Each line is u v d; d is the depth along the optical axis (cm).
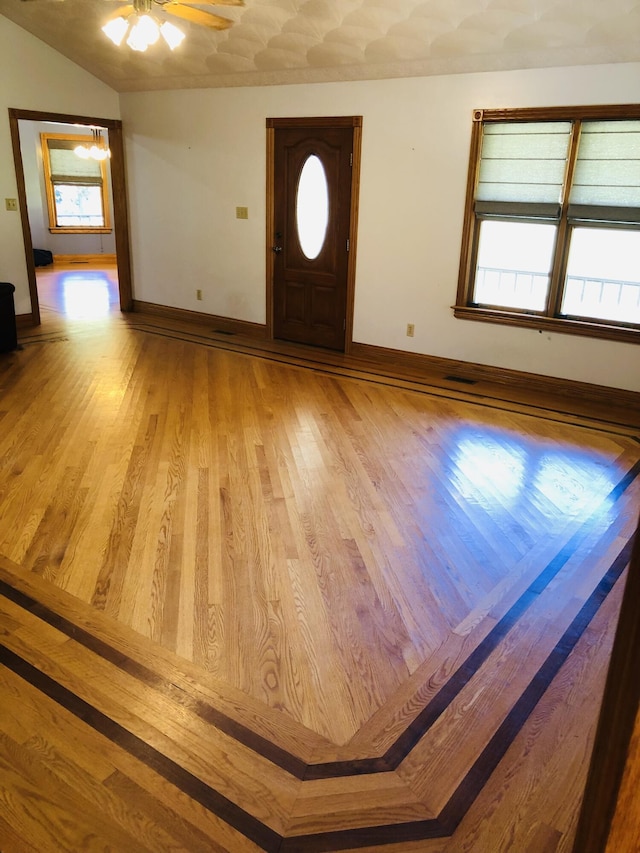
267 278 680
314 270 648
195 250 736
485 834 166
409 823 169
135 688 213
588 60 454
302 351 653
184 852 161
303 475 374
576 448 422
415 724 201
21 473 367
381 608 258
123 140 762
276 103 621
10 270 695
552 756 190
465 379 567
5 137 661
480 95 507
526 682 220
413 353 598
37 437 419
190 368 585
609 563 292
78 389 518
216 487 356
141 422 450
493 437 438
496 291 548
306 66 572
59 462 383
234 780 181
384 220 584
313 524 320
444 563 290
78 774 181
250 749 191
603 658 232
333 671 223
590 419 475
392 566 286
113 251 1245
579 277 507
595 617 255
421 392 531
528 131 495
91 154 1131
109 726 197
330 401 505
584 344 508
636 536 78
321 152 608
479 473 382
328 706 208
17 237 693
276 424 453
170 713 203
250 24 536
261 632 242
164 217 753
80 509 328
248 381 550
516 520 329
